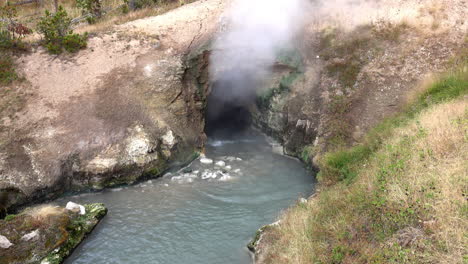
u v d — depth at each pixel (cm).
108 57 1362
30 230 808
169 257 805
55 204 1034
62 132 1137
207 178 1162
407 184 691
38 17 1706
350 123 1220
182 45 1423
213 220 934
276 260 707
